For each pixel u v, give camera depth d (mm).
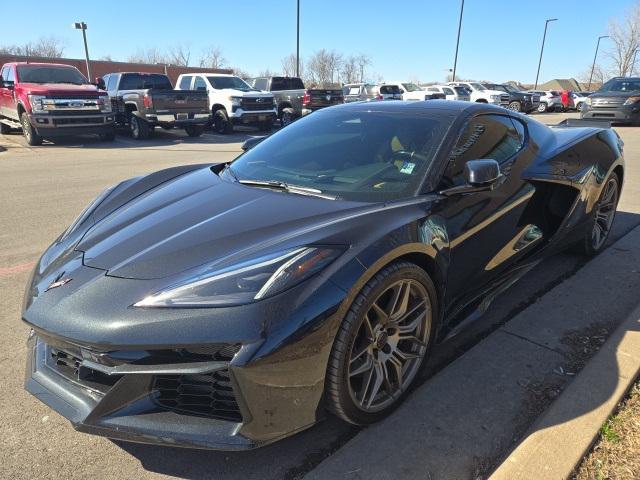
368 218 2295
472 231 2762
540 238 3578
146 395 2000
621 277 3986
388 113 3238
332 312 1979
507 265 3271
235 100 15906
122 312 1941
